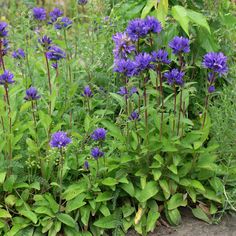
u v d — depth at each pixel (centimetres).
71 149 371
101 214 350
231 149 381
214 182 365
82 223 346
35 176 354
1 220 337
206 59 333
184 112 365
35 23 509
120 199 361
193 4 454
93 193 351
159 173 351
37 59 481
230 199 357
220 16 448
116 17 463
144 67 328
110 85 446
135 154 355
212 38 435
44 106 408
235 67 425
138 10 455
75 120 418
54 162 356
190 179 365
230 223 357
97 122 402
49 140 360
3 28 369
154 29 346
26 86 403
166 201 358
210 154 374
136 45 371
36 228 340
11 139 345
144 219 350
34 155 356
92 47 471
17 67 464
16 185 347
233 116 381
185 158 371
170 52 425
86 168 346
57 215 340
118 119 371
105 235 345
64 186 356
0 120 364
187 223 357
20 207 343
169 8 453
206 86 397
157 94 352
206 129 356
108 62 461
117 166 352
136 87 366
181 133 359
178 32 435
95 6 488
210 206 364
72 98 429
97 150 338
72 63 441
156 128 362
